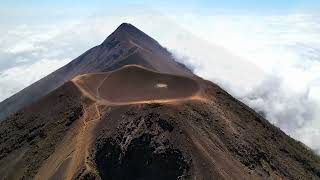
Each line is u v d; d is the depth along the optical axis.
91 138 82.75
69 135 87.69
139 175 74.44
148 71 102.75
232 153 78.75
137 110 83.94
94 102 92.44
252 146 83.06
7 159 91.56
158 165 73.56
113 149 77.62
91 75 105.81
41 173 82.31
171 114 81.62
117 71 104.62
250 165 78.06
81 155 80.00
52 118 95.88
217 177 72.44
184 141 76.69
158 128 78.31
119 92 95.69
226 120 87.00
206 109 86.94
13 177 86.31
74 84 101.69
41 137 92.50
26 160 88.31
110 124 83.62
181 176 72.31
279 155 87.88
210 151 76.69
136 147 75.62
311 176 87.25
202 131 80.38
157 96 90.81
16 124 101.06
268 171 79.25
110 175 75.75
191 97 90.12
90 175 75.69
